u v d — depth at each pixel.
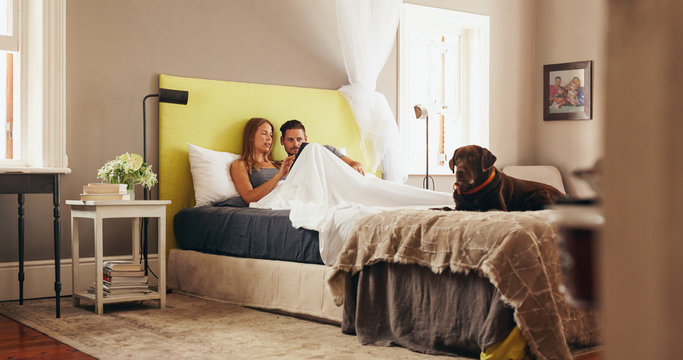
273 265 3.32
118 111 4.17
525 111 6.44
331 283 2.72
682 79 0.33
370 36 4.96
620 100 0.35
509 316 2.18
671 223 0.33
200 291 3.86
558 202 0.46
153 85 4.30
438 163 6.05
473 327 2.27
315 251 3.07
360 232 2.70
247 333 2.80
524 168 6.07
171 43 4.38
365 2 4.91
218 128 4.46
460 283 2.34
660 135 0.33
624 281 0.35
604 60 0.36
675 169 0.33
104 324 3.01
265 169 4.38
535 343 2.10
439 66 6.08
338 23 4.90
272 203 3.74
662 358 0.33
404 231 2.54
